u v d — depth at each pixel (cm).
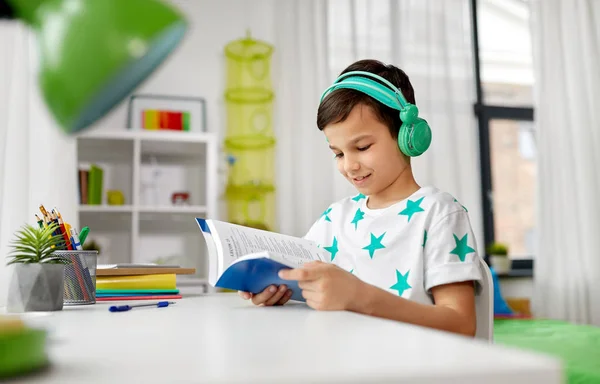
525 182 375
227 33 309
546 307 320
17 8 26
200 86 303
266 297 75
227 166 301
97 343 38
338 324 48
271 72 306
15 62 195
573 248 325
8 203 190
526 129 376
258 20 312
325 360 29
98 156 282
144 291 96
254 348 35
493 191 358
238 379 25
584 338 184
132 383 25
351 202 107
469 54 338
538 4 344
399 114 92
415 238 89
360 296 66
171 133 267
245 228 82
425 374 25
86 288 82
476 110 345
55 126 26
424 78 327
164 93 298
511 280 328
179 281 264
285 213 297
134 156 265
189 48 304
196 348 35
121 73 25
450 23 337
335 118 91
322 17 314
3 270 170
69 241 85
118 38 24
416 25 329
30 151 211
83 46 24
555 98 338
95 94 25
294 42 309
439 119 327
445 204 90
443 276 80
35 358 28
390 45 324
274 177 299
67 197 216
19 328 28
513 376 26
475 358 29
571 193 330
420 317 70
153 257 285
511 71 377
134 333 44
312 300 67
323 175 303
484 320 83
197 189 296
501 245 322
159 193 292
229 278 72
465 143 332
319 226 107
